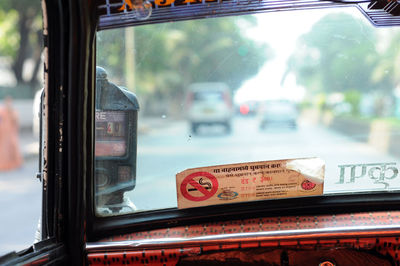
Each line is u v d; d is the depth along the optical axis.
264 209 1.46
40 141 1.48
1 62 19.66
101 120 1.43
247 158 1.92
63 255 1.38
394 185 1.49
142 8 1.32
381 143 4.22
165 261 1.39
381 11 1.49
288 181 1.46
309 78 11.06
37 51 19.39
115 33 1.44
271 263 1.38
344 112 16.83
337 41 1.86
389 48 1.93
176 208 1.47
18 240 3.76
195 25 1.92
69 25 1.29
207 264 1.39
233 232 1.41
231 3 1.41
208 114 13.30
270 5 1.43
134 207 1.48
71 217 1.39
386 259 1.37
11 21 18.38
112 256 1.39
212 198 1.46
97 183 1.45
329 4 1.43
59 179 1.38
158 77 18.55
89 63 1.33
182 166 1.71
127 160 1.46
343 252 1.37
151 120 12.92
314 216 1.45
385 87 13.18
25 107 18.27
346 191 1.47
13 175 8.72
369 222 1.41
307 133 11.08
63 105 1.34
